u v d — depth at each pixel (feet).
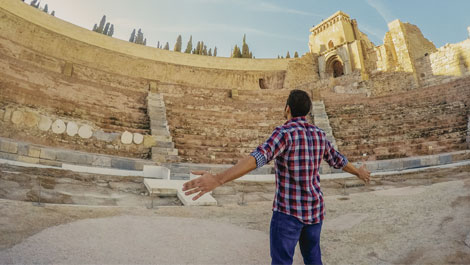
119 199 19.79
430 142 46.78
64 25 91.04
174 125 59.62
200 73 112.88
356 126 60.49
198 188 4.94
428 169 33.06
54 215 12.05
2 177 18.37
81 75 73.92
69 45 90.99
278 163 6.02
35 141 37.45
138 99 68.69
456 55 74.49
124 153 44.39
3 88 42.98
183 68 111.14
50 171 23.61
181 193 20.98
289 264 5.56
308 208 5.71
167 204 19.74
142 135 46.98
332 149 6.82
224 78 115.34
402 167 39.17
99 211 13.96
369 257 8.54
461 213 11.51
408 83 82.84
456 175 27.14
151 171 32.55
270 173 39.19
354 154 49.21
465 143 43.78
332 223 12.89
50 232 9.68
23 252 7.72
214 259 8.50
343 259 8.55
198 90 82.99
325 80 93.04
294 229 5.65
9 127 35.65
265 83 119.65
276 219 5.87
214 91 84.17
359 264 8.08
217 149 52.08
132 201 19.74
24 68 54.39
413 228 10.70
